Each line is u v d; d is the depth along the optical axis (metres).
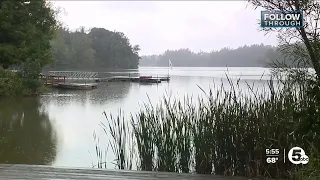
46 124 8.05
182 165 3.48
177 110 4.12
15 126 7.77
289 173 2.97
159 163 3.51
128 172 3.17
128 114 9.41
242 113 3.28
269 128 3.08
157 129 3.60
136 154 3.94
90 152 5.40
